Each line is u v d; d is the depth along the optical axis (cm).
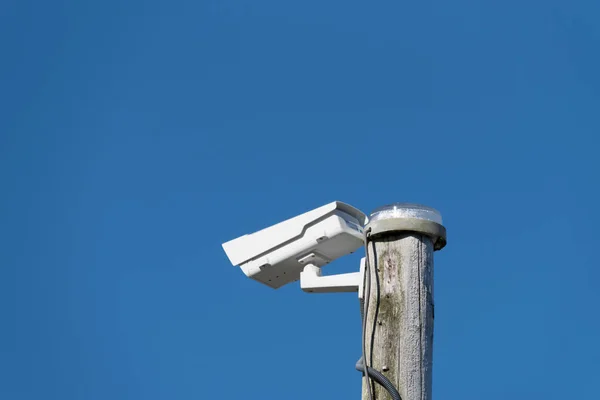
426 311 511
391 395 492
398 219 524
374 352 507
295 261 615
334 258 622
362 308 551
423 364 500
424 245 524
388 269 521
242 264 631
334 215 609
